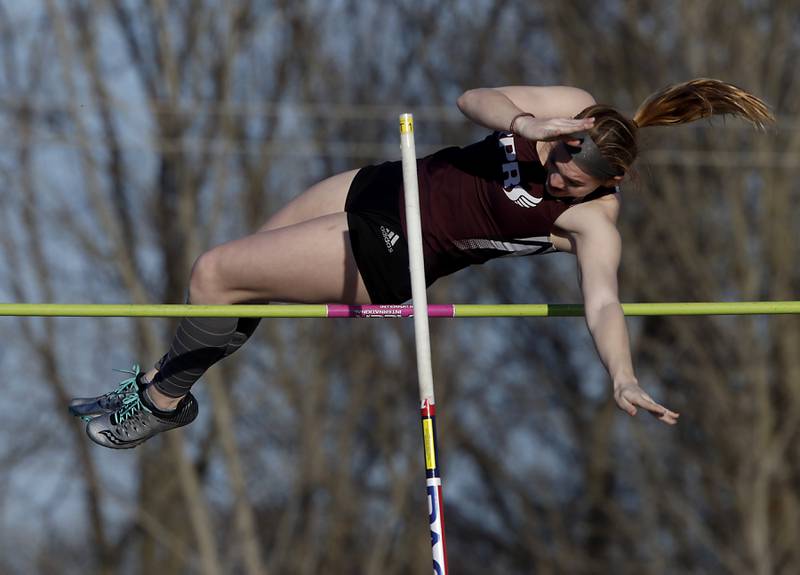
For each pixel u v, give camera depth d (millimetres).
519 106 13969
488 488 51250
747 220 43969
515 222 13938
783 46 44219
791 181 43781
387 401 46844
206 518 42344
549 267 47688
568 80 46344
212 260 14352
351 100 47625
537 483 49312
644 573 47344
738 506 43625
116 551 48375
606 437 48750
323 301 14523
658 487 46406
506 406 49625
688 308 14844
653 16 45344
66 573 48062
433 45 48344
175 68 44938
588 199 13859
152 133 45156
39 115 44531
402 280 14305
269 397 45688
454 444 48625
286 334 45719
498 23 48312
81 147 42656
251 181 46438
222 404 41969
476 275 47812
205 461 46719
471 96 13891
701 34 44062
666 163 43938
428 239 14211
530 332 49844
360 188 14531
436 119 47844
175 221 46844
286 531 45188
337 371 46406
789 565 43656
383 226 14211
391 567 47188
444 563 13945
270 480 46188
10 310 14281
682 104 13805
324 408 46125
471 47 48188
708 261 43750
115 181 46562
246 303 14758
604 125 13172
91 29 43938
